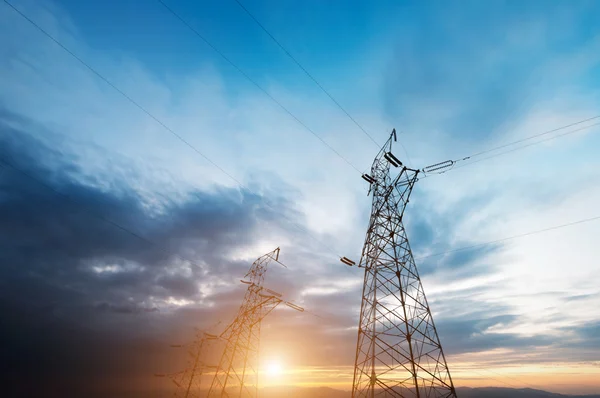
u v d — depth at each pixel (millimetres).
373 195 39500
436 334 27703
